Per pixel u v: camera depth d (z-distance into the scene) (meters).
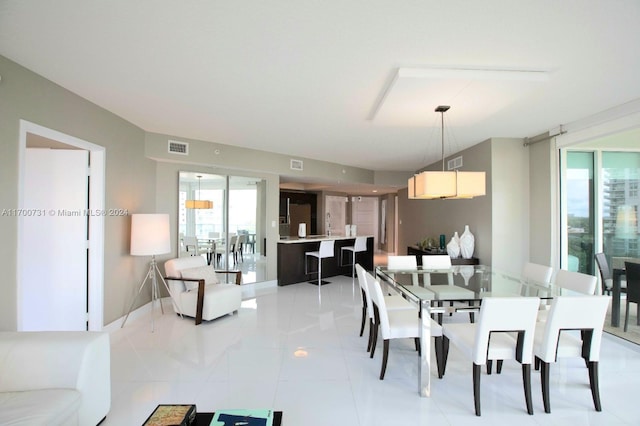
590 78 2.78
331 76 2.78
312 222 10.42
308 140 5.09
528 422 2.12
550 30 2.07
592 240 4.59
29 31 2.12
